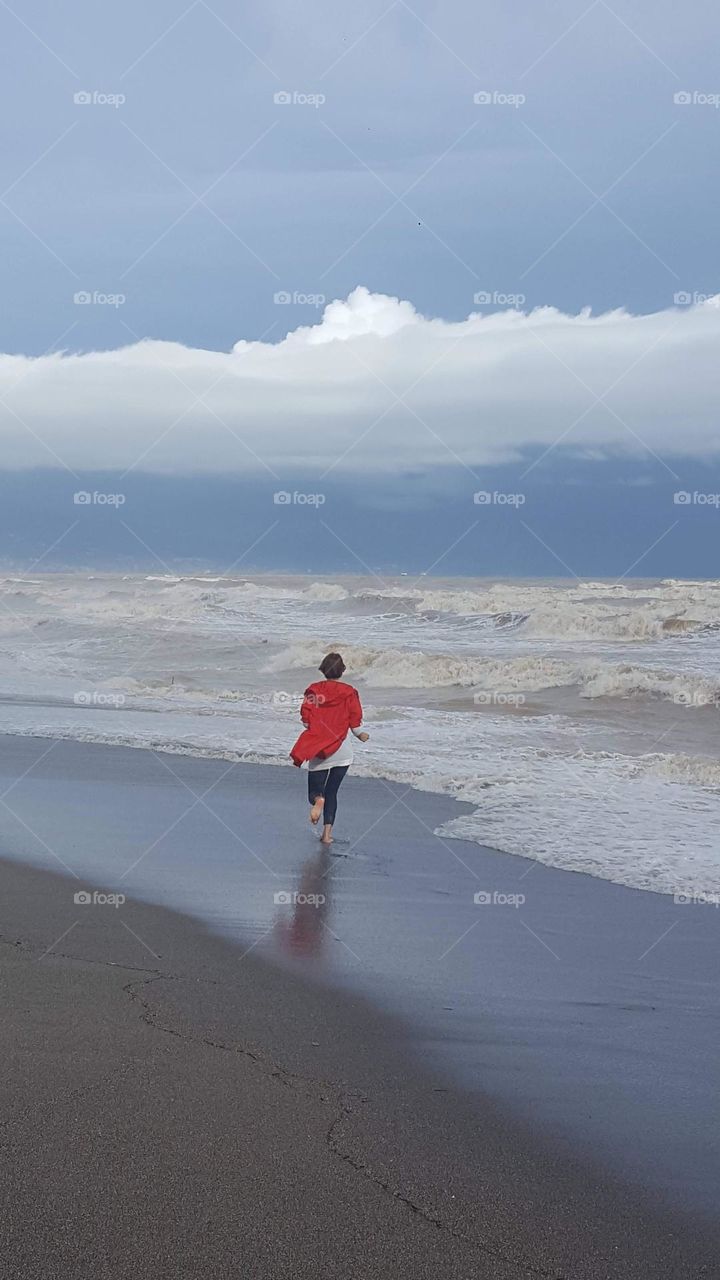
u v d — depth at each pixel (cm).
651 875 834
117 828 999
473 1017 530
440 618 3266
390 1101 425
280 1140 384
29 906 722
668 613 3166
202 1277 302
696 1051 489
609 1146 391
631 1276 311
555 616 2911
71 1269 303
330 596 4147
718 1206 350
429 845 941
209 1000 540
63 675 2409
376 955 634
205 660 2561
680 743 1456
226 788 1205
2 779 1252
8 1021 494
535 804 1097
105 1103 407
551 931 689
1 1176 350
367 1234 327
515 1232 331
